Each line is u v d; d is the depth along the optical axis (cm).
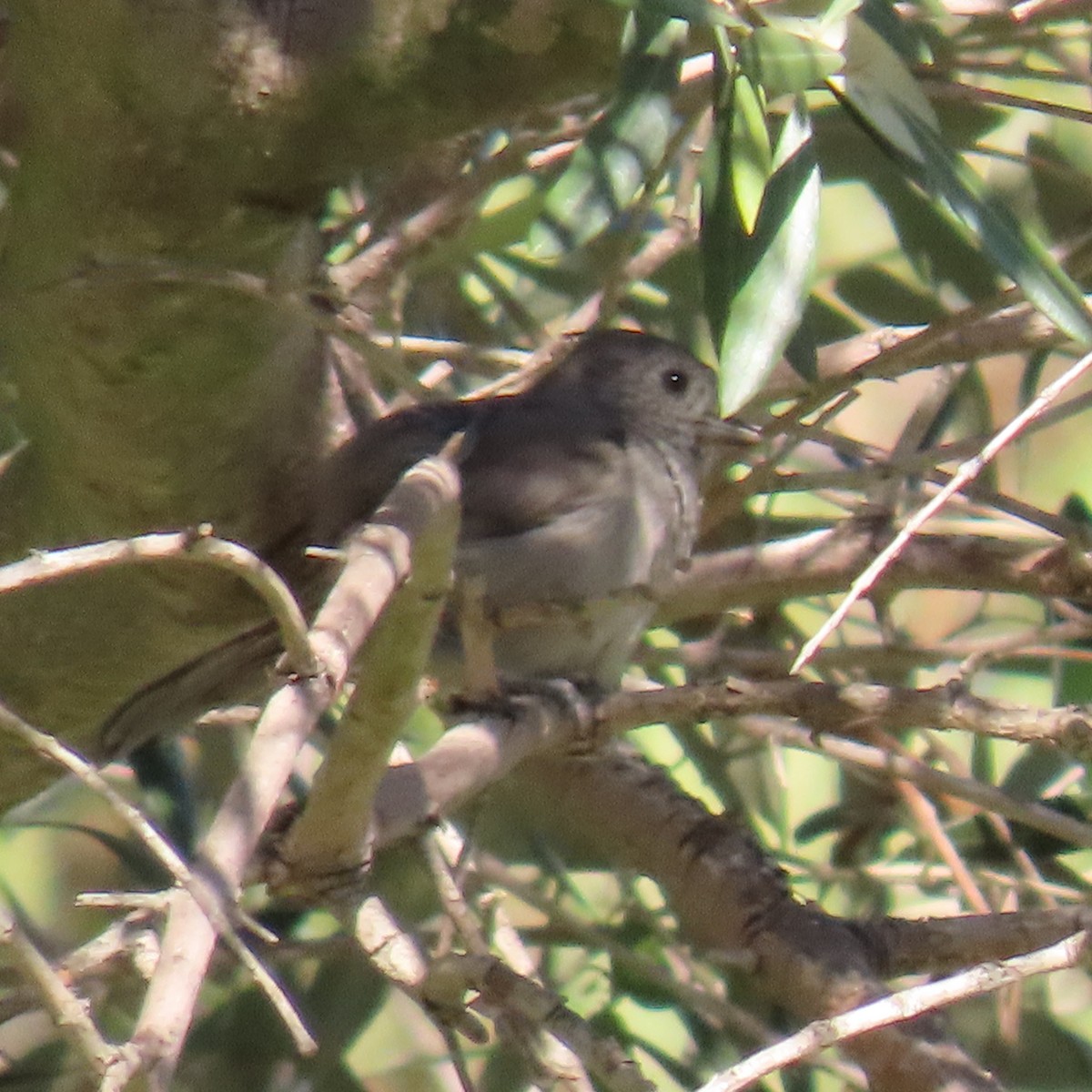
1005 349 783
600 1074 534
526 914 923
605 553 831
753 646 960
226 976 849
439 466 488
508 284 1039
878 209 1004
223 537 748
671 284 1001
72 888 1060
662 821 749
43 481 751
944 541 764
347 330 644
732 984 840
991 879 825
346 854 568
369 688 502
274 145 590
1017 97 721
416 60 568
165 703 768
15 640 773
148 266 607
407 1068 912
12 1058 828
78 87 582
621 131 546
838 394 805
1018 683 959
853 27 521
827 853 945
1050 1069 859
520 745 655
